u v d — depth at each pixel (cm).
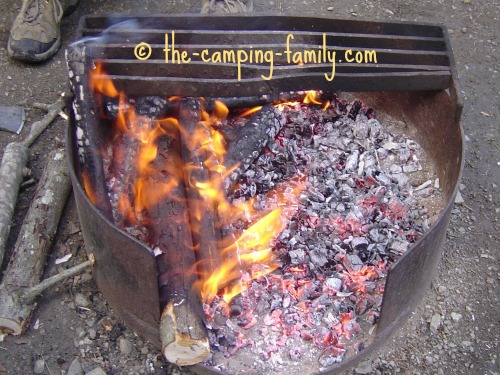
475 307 112
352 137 133
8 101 142
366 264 111
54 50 151
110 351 104
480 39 163
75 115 104
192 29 121
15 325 103
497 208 128
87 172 104
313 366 99
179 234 101
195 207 104
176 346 90
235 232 114
